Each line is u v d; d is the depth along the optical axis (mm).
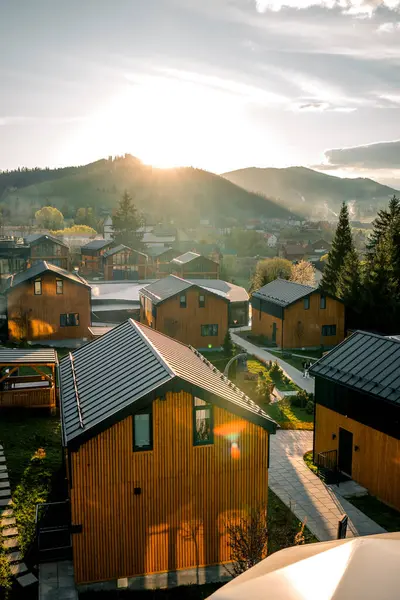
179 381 16250
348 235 71188
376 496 23328
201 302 53375
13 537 17984
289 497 23078
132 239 135875
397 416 22109
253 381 41219
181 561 16984
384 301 57531
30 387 30812
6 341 50719
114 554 16391
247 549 14906
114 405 16422
